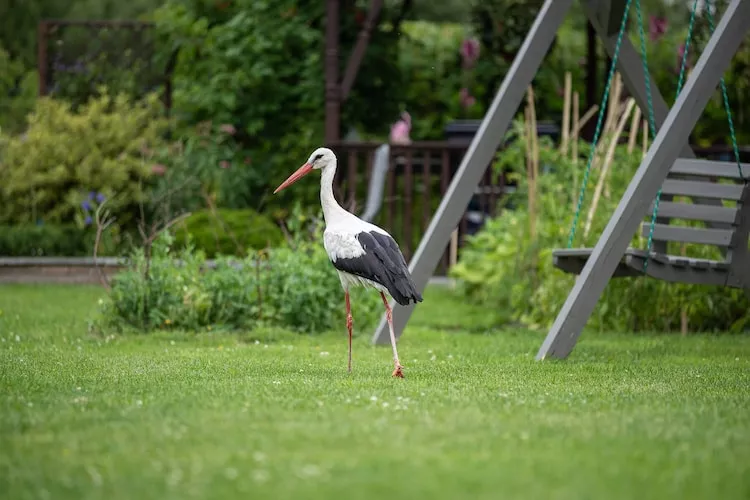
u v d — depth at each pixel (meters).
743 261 11.88
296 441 6.41
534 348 12.65
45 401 7.91
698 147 19.66
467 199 13.25
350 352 10.03
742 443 6.51
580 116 23.02
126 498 5.25
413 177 23.09
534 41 13.24
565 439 6.53
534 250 16.12
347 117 22.16
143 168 20.91
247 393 8.30
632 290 15.12
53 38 23.84
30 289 18.41
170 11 23.36
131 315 13.64
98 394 8.30
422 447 6.29
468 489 5.37
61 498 5.29
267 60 21.92
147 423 6.98
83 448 6.28
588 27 20.66
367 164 20.91
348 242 10.14
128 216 21.02
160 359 10.91
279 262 14.45
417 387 8.77
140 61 23.97
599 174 16.16
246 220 19.52
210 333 13.44
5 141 21.80
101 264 19.39
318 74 21.98
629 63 13.64
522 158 17.61
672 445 6.39
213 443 6.39
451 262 19.42
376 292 14.91
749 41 22.16
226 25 22.11
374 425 6.85
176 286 13.77
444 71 25.16
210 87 22.23
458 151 20.38
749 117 22.58
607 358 11.59
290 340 13.33
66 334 13.32
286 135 22.34
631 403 7.95
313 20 22.30
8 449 6.29
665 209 12.18
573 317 11.43
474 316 16.14
